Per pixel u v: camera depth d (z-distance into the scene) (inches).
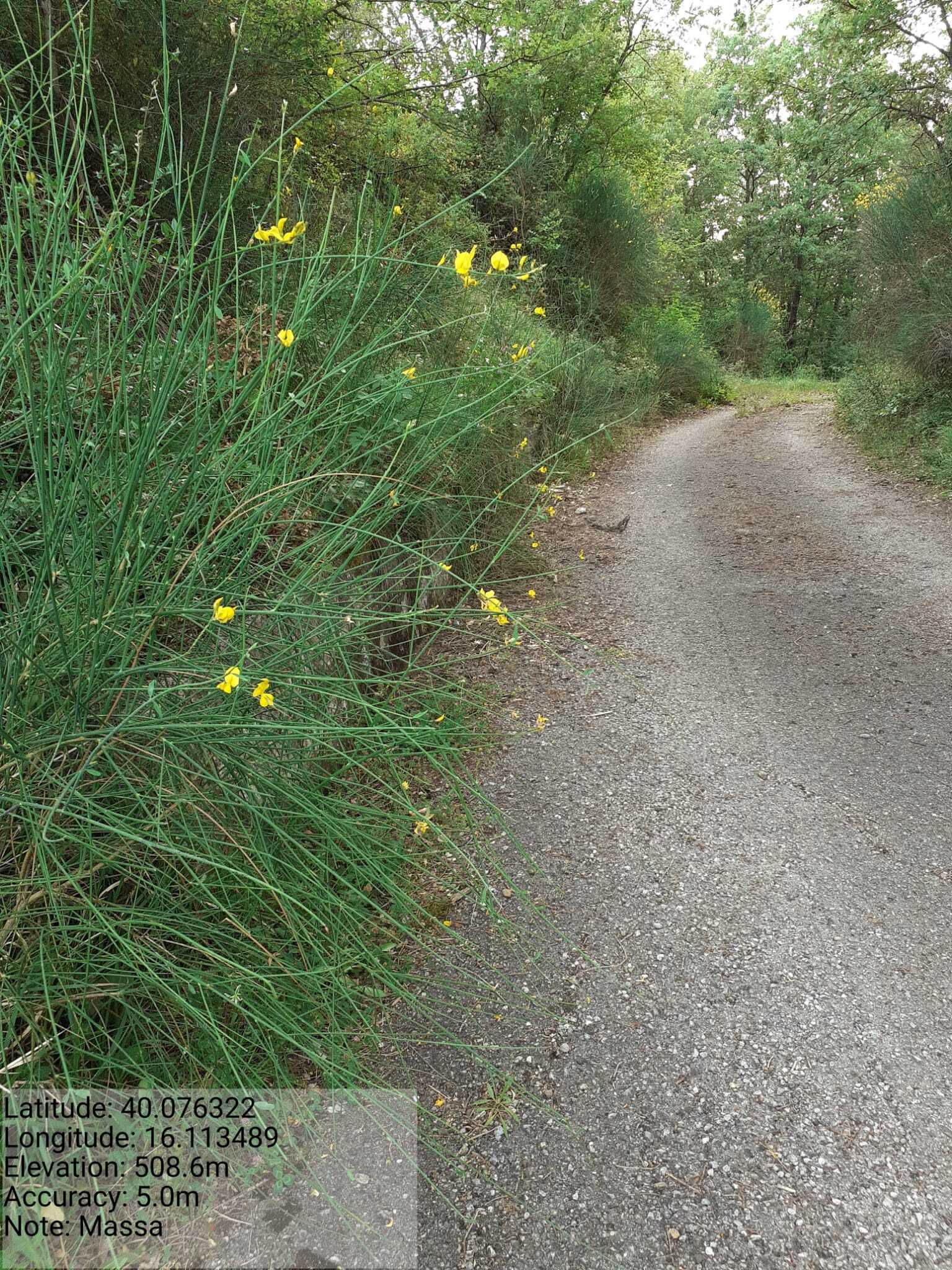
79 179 121.1
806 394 623.8
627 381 449.1
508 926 85.2
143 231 72.8
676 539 230.8
